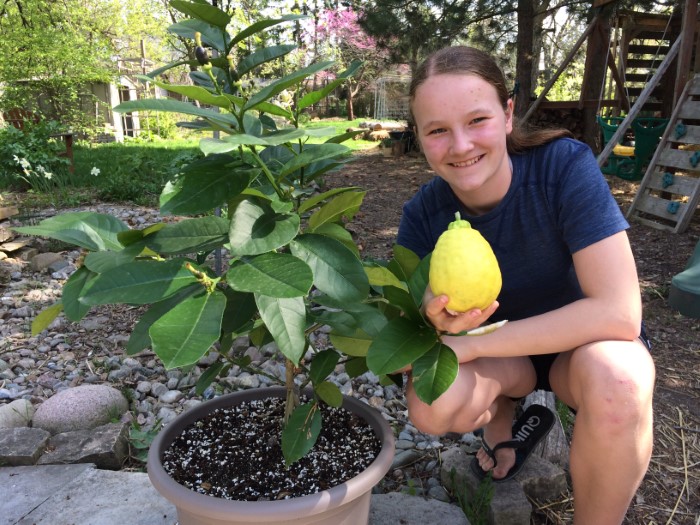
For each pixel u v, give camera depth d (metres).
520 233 1.65
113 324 3.55
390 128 17.03
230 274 1.09
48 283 4.35
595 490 1.45
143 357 3.15
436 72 1.41
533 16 9.45
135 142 16.83
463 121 1.41
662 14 8.98
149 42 22.64
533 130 1.68
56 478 2.04
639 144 6.76
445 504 1.86
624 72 8.59
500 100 1.47
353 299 1.16
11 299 3.96
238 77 1.30
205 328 0.99
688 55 6.09
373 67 22.86
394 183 8.44
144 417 2.56
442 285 1.11
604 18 7.93
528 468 1.95
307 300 1.62
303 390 1.84
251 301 1.39
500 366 1.63
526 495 1.91
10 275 4.41
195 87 1.07
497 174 1.58
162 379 2.90
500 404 1.87
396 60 10.37
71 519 1.83
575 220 1.51
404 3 9.86
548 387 1.81
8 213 5.18
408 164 10.42
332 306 1.37
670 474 2.07
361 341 1.46
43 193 7.53
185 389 2.81
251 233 1.15
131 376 2.93
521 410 2.38
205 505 1.29
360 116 29.41
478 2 9.46
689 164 5.24
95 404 2.45
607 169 7.38
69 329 3.49
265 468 1.53
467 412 1.55
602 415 1.36
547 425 1.88
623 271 1.44
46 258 4.69
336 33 17.61
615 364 1.38
